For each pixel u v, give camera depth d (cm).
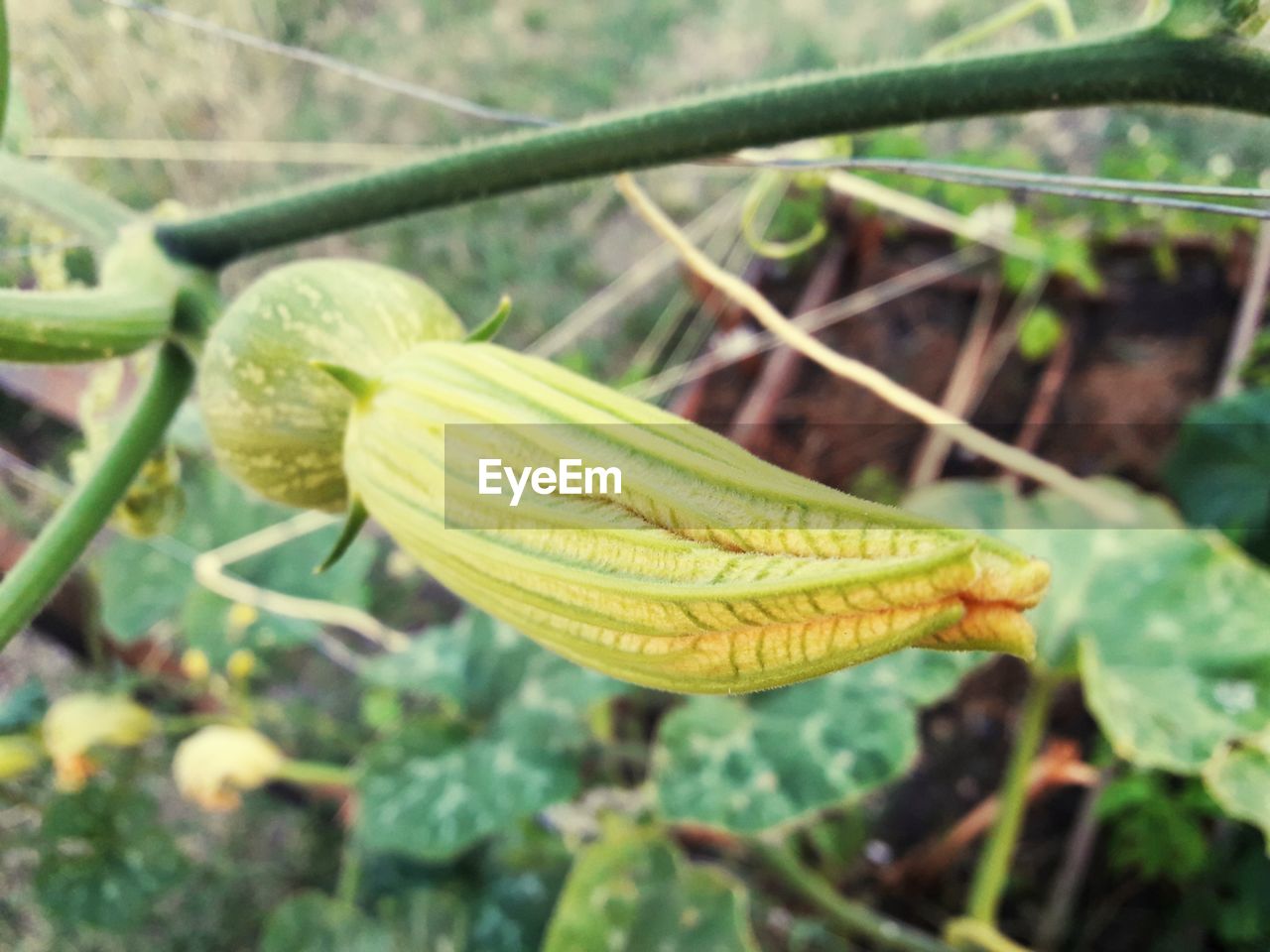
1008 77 13
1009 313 54
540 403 14
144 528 24
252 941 43
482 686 36
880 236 56
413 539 15
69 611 43
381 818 34
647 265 57
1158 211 52
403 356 16
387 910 36
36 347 17
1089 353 52
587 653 13
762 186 28
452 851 32
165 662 45
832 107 14
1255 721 29
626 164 16
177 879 38
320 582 41
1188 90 12
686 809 31
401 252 61
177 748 43
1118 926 41
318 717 44
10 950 39
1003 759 45
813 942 41
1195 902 38
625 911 30
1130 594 32
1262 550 39
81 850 37
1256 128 54
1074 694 46
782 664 11
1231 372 47
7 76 15
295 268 18
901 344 55
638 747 38
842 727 32
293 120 53
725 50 71
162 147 39
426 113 64
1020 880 42
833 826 44
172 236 19
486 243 63
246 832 44
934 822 44
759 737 33
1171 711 29
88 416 23
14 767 37
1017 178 17
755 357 55
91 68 34
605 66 70
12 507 42
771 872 43
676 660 12
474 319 61
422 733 36
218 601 41
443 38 66
